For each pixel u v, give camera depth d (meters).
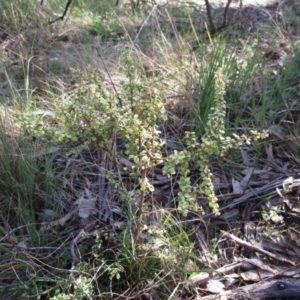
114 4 4.32
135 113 1.66
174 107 2.76
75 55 3.31
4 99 2.66
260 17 4.28
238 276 1.93
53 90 2.90
